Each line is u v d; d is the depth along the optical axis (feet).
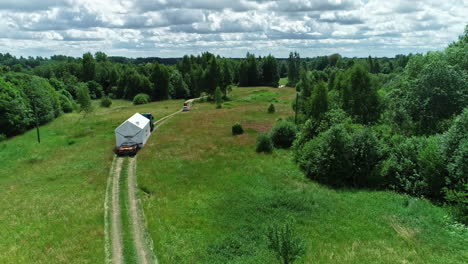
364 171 80.64
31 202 71.20
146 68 424.05
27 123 167.53
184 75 393.70
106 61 502.38
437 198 70.49
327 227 58.03
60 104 233.96
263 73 447.01
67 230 58.75
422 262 45.91
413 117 104.42
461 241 51.52
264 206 67.36
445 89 96.02
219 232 57.31
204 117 192.34
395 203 68.03
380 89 162.50
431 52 117.70
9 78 193.26
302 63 524.52
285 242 40.37
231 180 83.61
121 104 312.91
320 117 108.78
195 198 72.74
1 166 99.60
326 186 80.74
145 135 128.16
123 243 54.65
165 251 51.60
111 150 114.93
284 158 104.58
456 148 66.28
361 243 52.44
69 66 403.75
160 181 83.97
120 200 72.95
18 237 56.54
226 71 338.54
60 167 96.22
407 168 76.95
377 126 101.81
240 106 244.42
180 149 116.26
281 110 217.77
